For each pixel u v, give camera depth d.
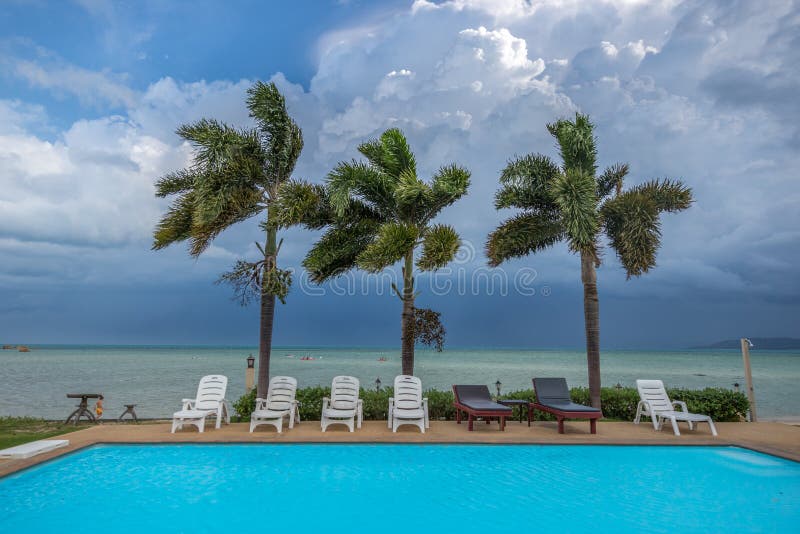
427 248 10.66
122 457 7.71
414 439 8.64
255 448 8.31
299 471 7.09
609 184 13.09
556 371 47.38
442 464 7.54
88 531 4.86
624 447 8.62
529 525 5.18
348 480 6.71
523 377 37.75
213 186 10.66
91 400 20.22
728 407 11.40
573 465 7.55
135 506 5.61
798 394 24.70
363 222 12.46
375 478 6.82
